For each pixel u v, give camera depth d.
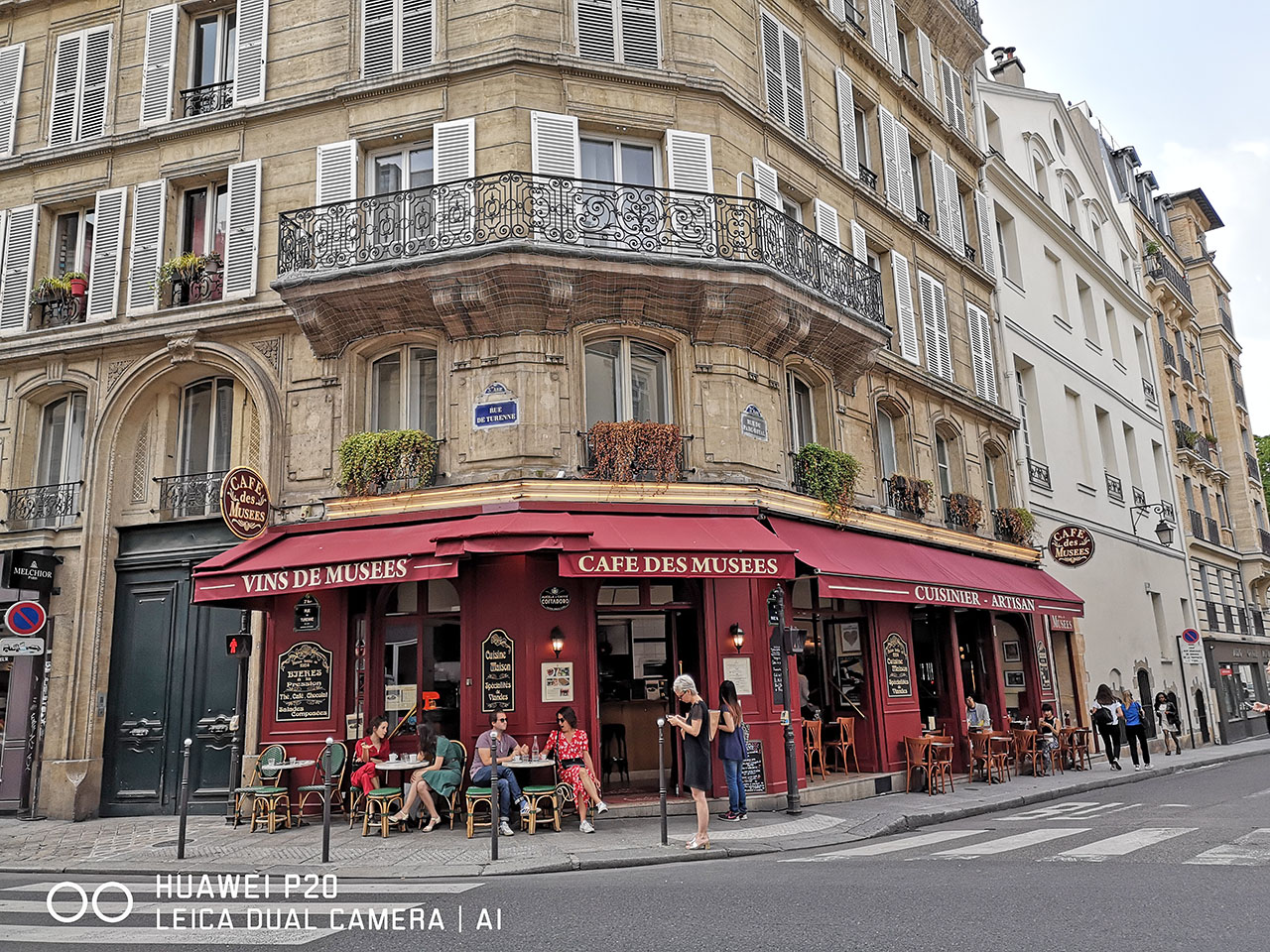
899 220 18.45
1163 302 34.84
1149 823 9.83
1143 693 24.62
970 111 23.06
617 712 13.29
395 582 12.26
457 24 14.00
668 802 12.00
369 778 11.35
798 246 14.27
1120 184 34.16
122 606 14.31
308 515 13.06
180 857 9.55
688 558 11.52
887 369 17.14
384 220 12.98
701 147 14.02
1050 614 18.31
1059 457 23.27
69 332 14.85
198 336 14.24
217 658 13.86
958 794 13.93
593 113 13.70
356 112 14.16
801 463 14.53
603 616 13.18
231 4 15.70
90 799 13.52
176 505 14.32
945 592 15.04
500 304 12.50
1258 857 7.27
